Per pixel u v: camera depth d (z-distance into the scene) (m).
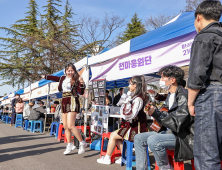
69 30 22.69
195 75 1.46
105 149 3.93
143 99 2.79
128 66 4.12
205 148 1.44
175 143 2.01
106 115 3.83
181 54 3.12
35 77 24.61
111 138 3.26
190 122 1.96
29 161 3.46
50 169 3.02
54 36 22.62
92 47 20.81
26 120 9.05
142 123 2.89
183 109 1.97
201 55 1.45
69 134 4.00
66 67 3.94
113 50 4.39
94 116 4.32
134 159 3.26
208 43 1.45
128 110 2.75
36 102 8.72
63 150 4.43
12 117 11.78
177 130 1.92
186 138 1.98
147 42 3.64
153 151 2.09
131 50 3.95
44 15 26.19
